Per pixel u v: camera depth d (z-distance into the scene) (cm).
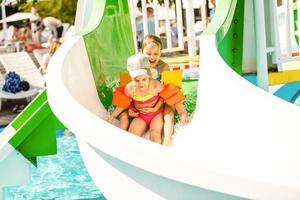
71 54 354
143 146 187
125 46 457
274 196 163
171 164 177
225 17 429
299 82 622
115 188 226
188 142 319
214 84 266
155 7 638
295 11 862
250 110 224
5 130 407
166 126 369
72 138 732
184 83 446
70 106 229
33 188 518
